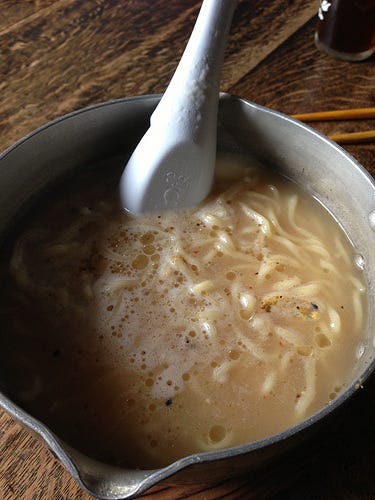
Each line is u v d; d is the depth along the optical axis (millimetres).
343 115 320
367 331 236
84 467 164
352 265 258
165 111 248
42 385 218
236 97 260
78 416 211
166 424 209
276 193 280
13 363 224
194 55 243
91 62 344
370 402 227
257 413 212
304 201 280
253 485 209
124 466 200
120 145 281
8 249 255
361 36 340
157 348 226
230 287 245
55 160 263
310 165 268
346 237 266
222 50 247
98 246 257
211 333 228
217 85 250
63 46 350
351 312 243
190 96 245
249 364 223
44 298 240
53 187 273
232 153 289
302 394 216
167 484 195
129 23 367
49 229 263
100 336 229
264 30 366
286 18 374
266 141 273
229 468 172
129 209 268
